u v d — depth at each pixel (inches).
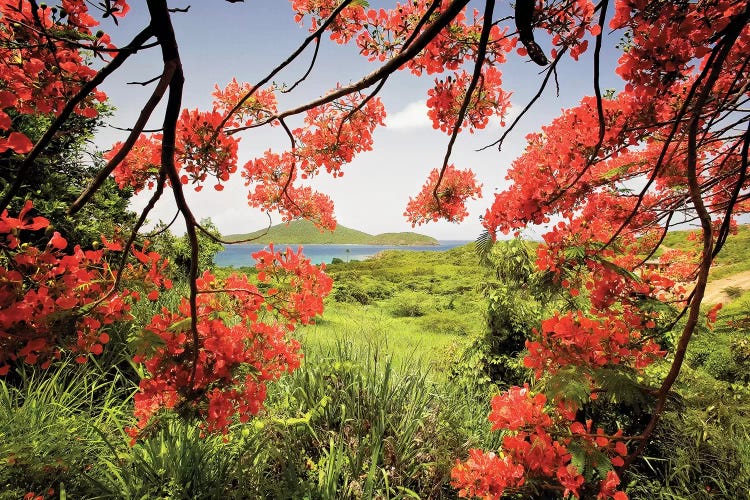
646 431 48.6
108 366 130.0
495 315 176.6
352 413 117.6
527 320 173.8
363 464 104.6
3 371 45.3
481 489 67.1
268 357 80.0
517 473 64.5
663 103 62.7
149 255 68.1
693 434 111.6
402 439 110.7
